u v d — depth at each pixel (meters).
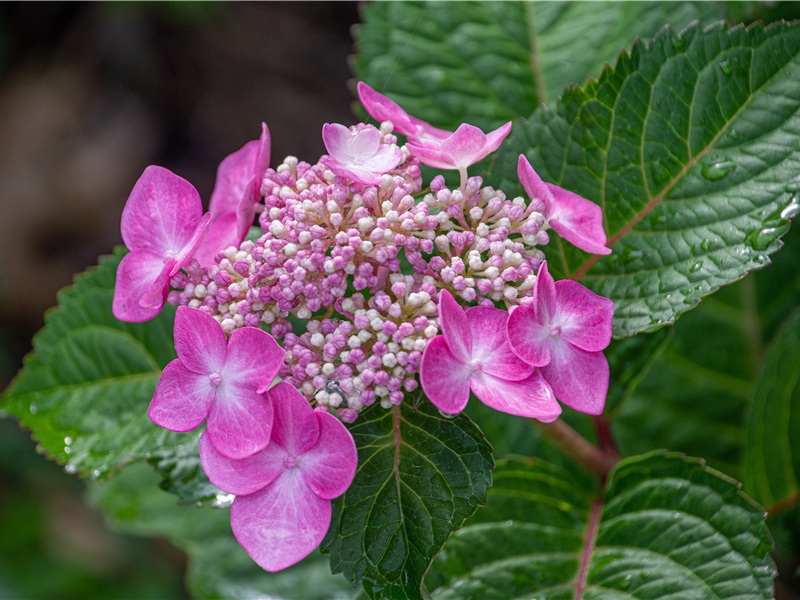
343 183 0.52
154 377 0.59
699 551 0.55
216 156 1.23
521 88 0.62
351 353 0.51
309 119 1.23
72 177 1.23
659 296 0.54
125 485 0.70
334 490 0.50
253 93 1.24
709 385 0.65
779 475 0.60
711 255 0.54
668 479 0.56
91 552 1.01
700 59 0.54
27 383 0.59
